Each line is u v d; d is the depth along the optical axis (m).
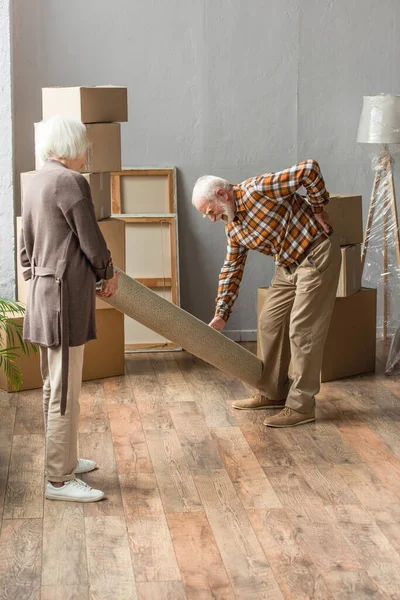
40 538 3.01
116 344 5.01
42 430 4.09
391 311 5.91
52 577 2.74
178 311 4.29
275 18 5.62
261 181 3.88
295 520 3.17
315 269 4.01
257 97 5.70
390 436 4.04
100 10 5.51
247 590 2.67
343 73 5.72
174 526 3.11
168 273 5.73
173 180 5.71
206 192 3.91
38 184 3.13
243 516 3.20
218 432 4.09
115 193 5.67
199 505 3.29
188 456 3.79
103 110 4.60
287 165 5.80
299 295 4.08
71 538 3.01
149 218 5.67
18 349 4.65
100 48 5.55
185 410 4.42
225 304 4.33
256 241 4.05
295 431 4.11
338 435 4.05
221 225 5.82
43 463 3.69
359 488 3.45
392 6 5.68
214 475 3.58
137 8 5.54
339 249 4.08
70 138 3.15
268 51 5.66
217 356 4.31
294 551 2.93
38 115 5.54
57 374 3.23
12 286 5.41
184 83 5.65
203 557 2.88
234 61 5.65
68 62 5.54
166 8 5.55
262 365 4.44
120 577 2.75
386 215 5.77
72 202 3.06
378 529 3.09
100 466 3.66
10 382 4.50
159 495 3.38
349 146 5.81
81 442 3.95
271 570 2.80
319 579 2.74
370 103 5.39
